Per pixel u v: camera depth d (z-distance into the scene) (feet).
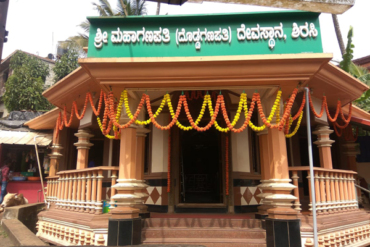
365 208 25.82
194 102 23.07
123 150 16.44
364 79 34.76
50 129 32.89
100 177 17.43
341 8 10.69
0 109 60.29
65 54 55.01
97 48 15.07
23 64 53.11
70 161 30.91
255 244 15.14
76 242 17.15
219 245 15.23
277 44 14.76
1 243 17.92
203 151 31.94
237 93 21.11
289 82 15.06
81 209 18.39
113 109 15.53
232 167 22.17
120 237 14.89
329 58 14.05
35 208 26.03
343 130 26.58
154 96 21.43
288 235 14.52
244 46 14.80
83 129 24.06
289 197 15.21
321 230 15.48
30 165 33.30
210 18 15.02
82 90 20.43
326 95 20.08
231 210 21.65
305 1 10.27
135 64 14.52
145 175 23.67
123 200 15.90
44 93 22.26
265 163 18.17
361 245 18.51
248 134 23.03
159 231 16.14
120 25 15.35
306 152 28.17
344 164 26.89
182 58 14.19
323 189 17.26
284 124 16.01
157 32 15.14
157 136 23.77
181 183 24.02
